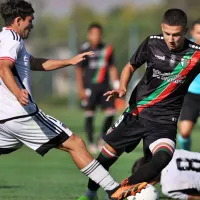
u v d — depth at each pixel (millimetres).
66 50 117938
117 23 109000
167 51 15906
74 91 83938
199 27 22359
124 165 27328
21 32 15281
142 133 16219
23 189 20641
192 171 17297
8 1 15188
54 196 19094
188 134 24094
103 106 33875
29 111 14805
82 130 47438
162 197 18594
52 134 14969
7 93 14773
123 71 16750
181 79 15938
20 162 29766
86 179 23406
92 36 34344
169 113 16062
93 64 34312
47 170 26469
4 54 14312
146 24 114688
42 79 93625
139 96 16328
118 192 15227
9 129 14914
